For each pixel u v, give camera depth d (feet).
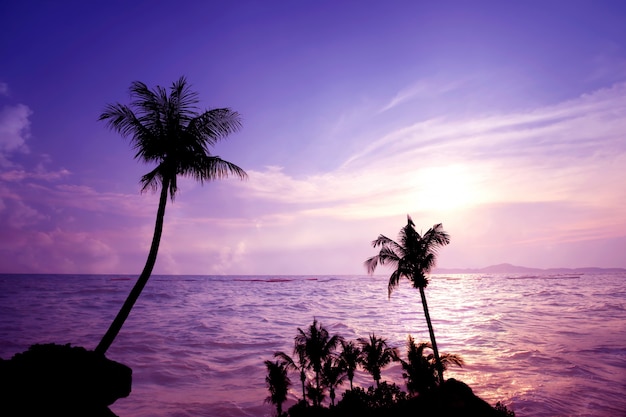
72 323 386.32
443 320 448.24
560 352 262.06
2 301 582.35
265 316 484.33
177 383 204.03
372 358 127.65
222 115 58.85
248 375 219.00
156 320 429.79
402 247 102.78
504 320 431.84
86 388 46.34
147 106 56.59
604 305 545.85
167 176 56.39
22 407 40.78
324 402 165.99
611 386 185.26
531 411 154.20
